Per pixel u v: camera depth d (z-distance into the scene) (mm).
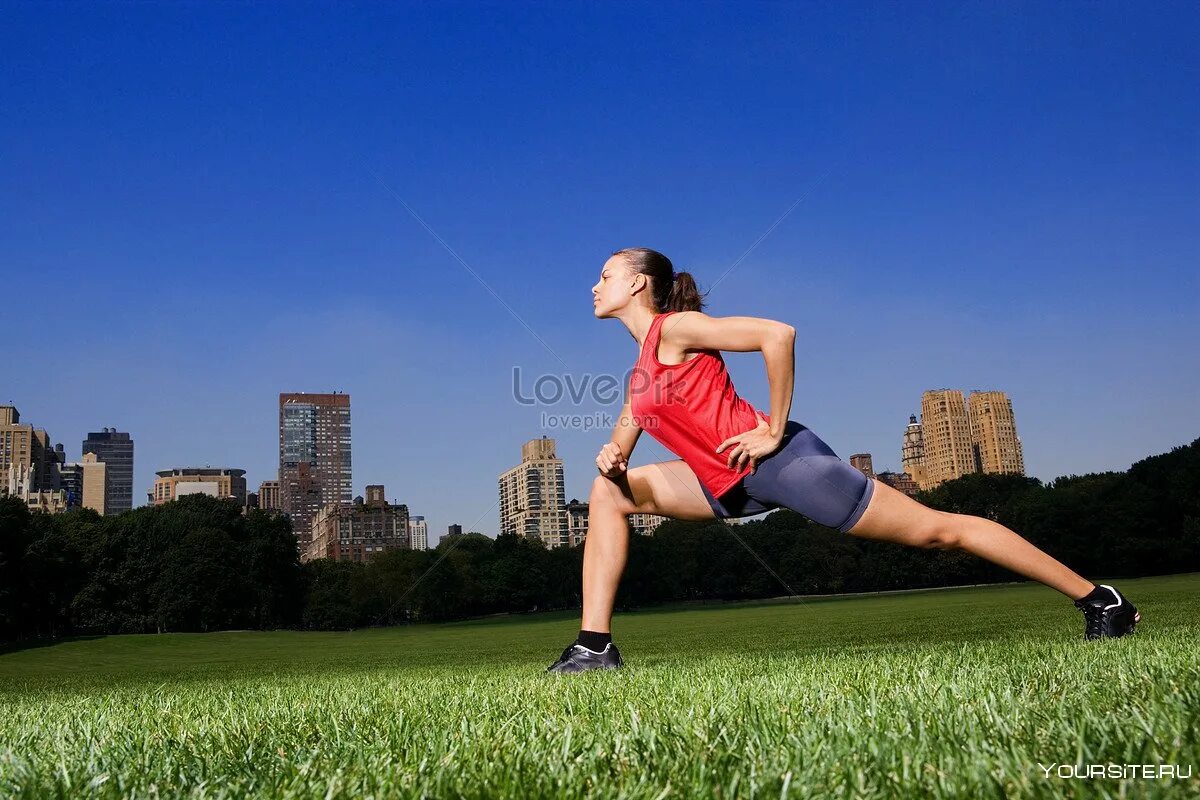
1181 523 66812
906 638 9805
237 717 2711
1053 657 3342
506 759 1623
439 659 14234
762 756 1527
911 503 3990
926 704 2086
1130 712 1764
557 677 4031
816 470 3881
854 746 1575
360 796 1414
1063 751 1448
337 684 5039
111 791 1533
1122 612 4293
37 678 17234
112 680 13141
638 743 1722
